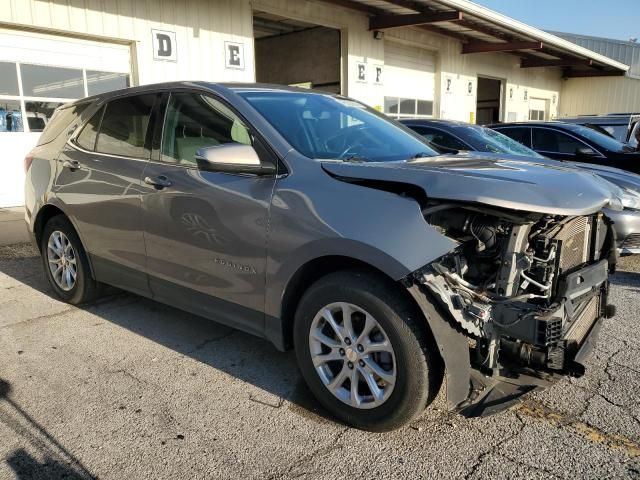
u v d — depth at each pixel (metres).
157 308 4.64
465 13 13.27
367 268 2.75
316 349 2.93
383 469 2.53
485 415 2.55
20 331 4.13
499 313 2.58
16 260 6.16
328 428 2.87
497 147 6.57
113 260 4.09
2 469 2.53
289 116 3.42
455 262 2.60
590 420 2.92
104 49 9.42
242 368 3.55
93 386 3.30
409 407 2.62
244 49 11.26
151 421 2.93
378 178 2.74
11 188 8.87
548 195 2.56
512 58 20.91
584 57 20.45
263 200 3.02
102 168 4.06
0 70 8.36
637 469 2.51
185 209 3.41
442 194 2.56
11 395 3.18
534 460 2.59
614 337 4.02
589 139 8.05
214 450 2.68
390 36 14.57
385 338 2.64
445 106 17.44
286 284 2.96
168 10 9.91
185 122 3.62
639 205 5.65
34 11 8.32
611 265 3.50
